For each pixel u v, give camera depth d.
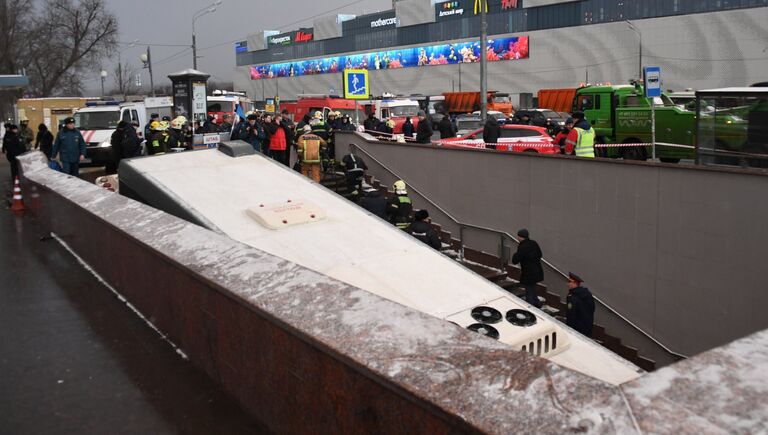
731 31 59.22
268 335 3.09
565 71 73.62
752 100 11.41
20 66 54.50
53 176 9.73
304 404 2.82
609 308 10.46
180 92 21.61
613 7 68.19
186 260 4.15
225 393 3.68
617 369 4.74
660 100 20.81
